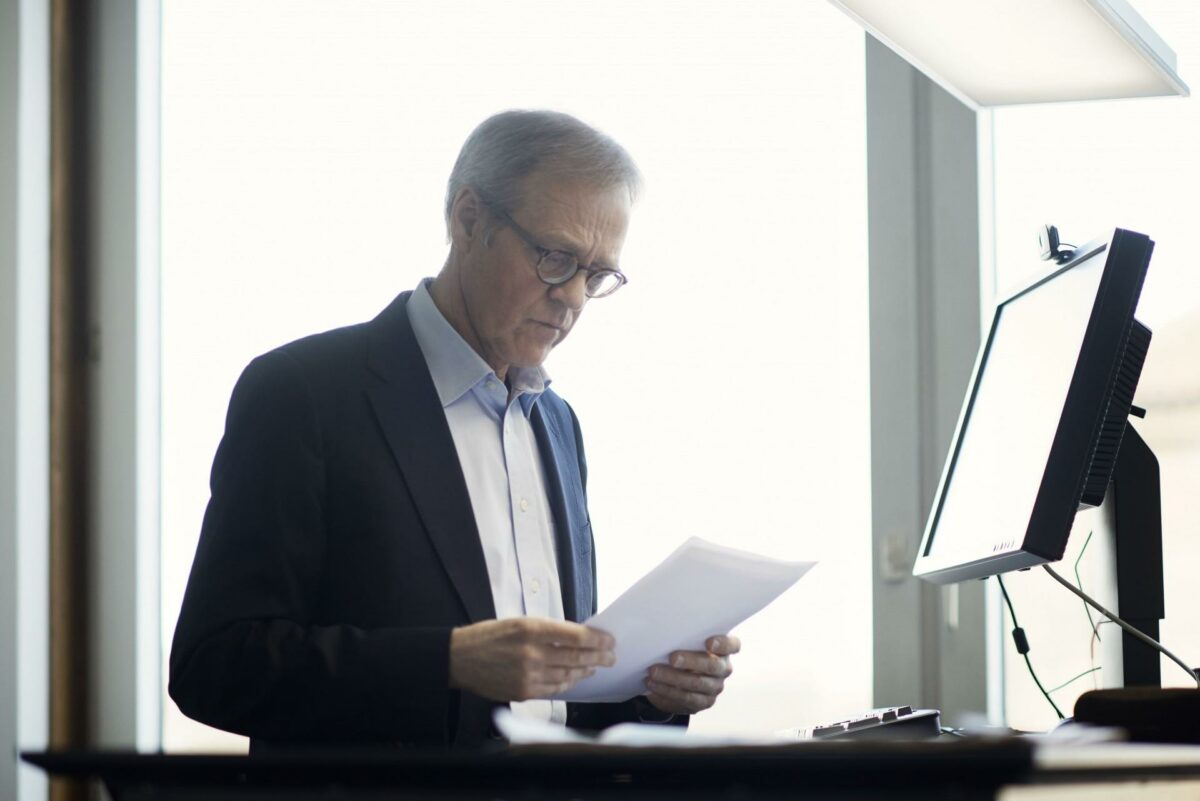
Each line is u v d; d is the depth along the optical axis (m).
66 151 3.88
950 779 1.00
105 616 3.77
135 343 3.81
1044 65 2.56
